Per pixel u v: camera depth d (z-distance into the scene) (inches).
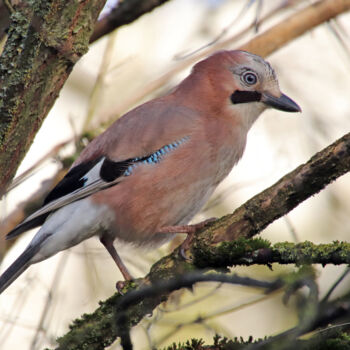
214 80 360.5
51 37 245.4
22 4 246.4
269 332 391.2
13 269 322.0
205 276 222.8
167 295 262.5
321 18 396.5
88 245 366.0
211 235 260.2
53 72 251.6
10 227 381.4
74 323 271.4
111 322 263.3
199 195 346.3
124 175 332.2
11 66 245.8
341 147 240.5
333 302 218.5
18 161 259.8
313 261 222.4
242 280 216.7
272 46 405.1
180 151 334.3
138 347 351.3
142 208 332.5
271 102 364.2
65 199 329.7
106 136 343.3
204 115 350.0
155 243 355.6
